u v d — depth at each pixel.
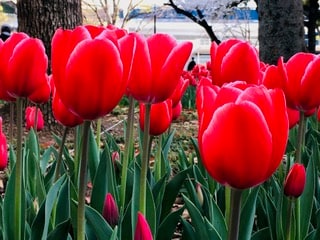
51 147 3.33
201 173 3.06
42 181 2.56
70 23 8.30
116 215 1.98
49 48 8.11
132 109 2.20
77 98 1.31
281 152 1.18
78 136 2.71
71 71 1.29
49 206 1.81
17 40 1.83
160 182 2.37
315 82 1.97
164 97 1.70
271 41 10.23
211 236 1.82
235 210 1.20
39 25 8.15
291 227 2.18
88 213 1.82
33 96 2.67
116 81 1.31
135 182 1.96
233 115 1.11
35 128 3.12
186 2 23.69
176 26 29.70
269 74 2.16
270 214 2.30
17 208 1.78
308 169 2.28
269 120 1.16
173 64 1.65
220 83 2.02
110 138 3.63
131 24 28.25
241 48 1.97
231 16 27.69
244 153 1.13
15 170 1.88
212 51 2.13
